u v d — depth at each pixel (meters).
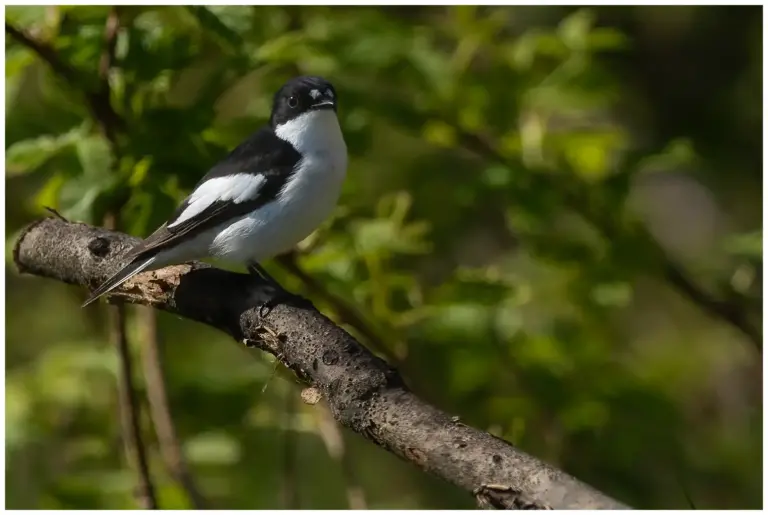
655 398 10.45
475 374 10.48
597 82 11.34
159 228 8.68
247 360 12.08
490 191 10.62
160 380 10.03
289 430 10.70
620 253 10.65
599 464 10.20
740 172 16.14
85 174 9.02
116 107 9.25
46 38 9.12
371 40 10.55
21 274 9.35
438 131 10.98
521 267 12.73
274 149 9.28
